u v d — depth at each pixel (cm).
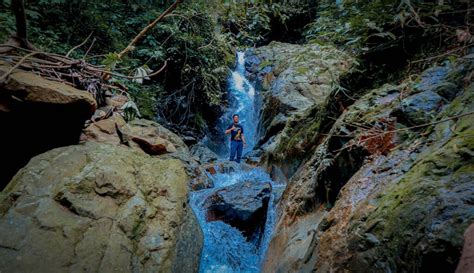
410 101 195
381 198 144
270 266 250
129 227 211
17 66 234
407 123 189
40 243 177
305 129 430
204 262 294
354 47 316
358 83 330
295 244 232
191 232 263
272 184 436
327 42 333
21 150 252
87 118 275
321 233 182
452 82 190
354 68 333
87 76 319
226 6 362
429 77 212
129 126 393
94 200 212
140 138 375
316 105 441
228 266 302
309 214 262
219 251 309
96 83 335
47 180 212
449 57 201
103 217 206
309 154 385
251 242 339
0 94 215
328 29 333
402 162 164
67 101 244
